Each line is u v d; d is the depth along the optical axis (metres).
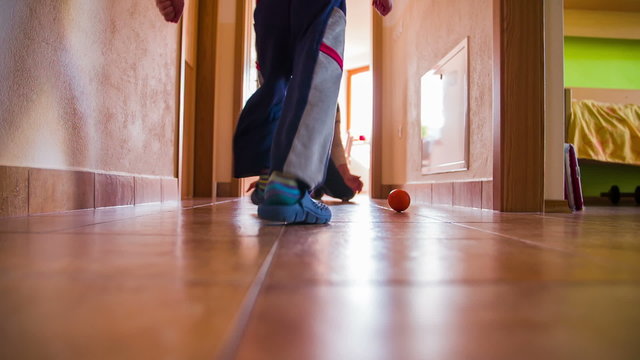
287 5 1.04
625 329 0.27
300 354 0.22
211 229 0.85
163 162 2.06
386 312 0.30
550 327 0.27
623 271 0.47
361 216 1.33
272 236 0.75
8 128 1.02
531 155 1.61
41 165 1.15
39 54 1.11
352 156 7.08
